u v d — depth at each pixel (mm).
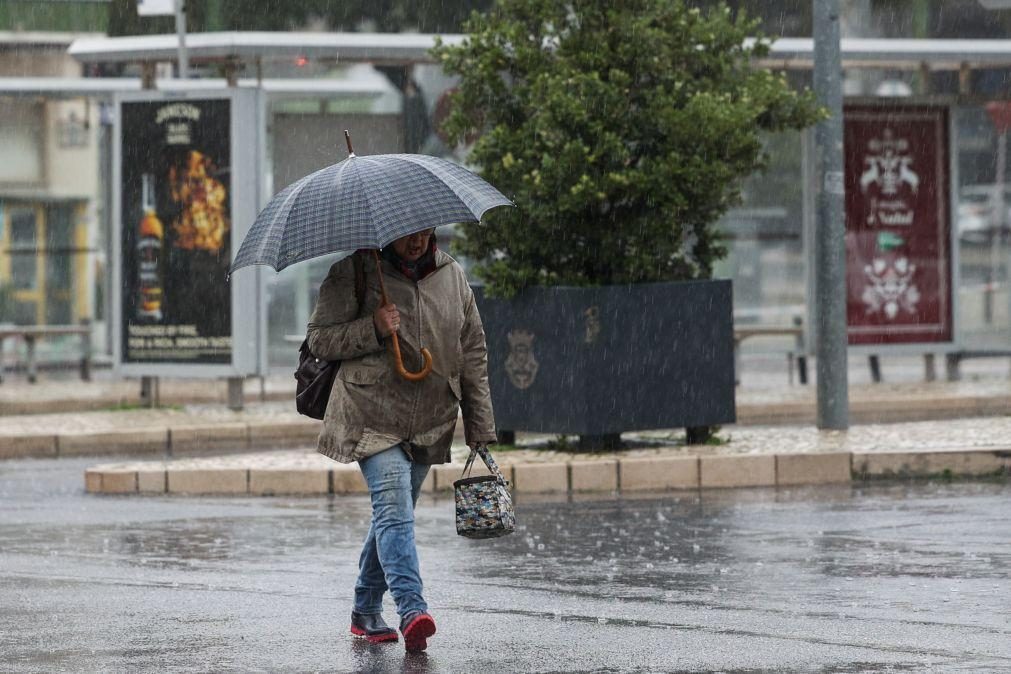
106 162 60094
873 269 49906
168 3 59375
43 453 41188
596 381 32594
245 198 46375
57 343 65812
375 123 52500
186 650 16734
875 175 49750
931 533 23906
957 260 50219
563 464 30953
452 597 19484
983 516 25625
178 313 47000
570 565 21797
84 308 66875
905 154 49875
